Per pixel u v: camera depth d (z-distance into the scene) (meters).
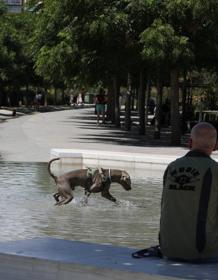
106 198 13.21
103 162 19.73
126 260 6.20
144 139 30.64
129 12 25.39
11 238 9.62
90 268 6.00
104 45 26.31
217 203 5.93
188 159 6.04
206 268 5.86
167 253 6.10
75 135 32.16
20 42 53.75
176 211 5.98
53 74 30.41
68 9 26.16
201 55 26.08
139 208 12.66
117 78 36.09
